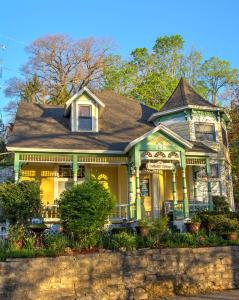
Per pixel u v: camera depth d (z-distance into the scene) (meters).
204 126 22.86
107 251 12.86
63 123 22.47
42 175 20.86
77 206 13.62
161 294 12.70
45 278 11.50
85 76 45.66
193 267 13.52
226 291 13.29
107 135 21.41
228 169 24.06
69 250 12.53
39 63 46.09
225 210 19.70
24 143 18.81
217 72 44.16
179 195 21.84
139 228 15.14
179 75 43.94
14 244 12.96
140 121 24.02
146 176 21.73
